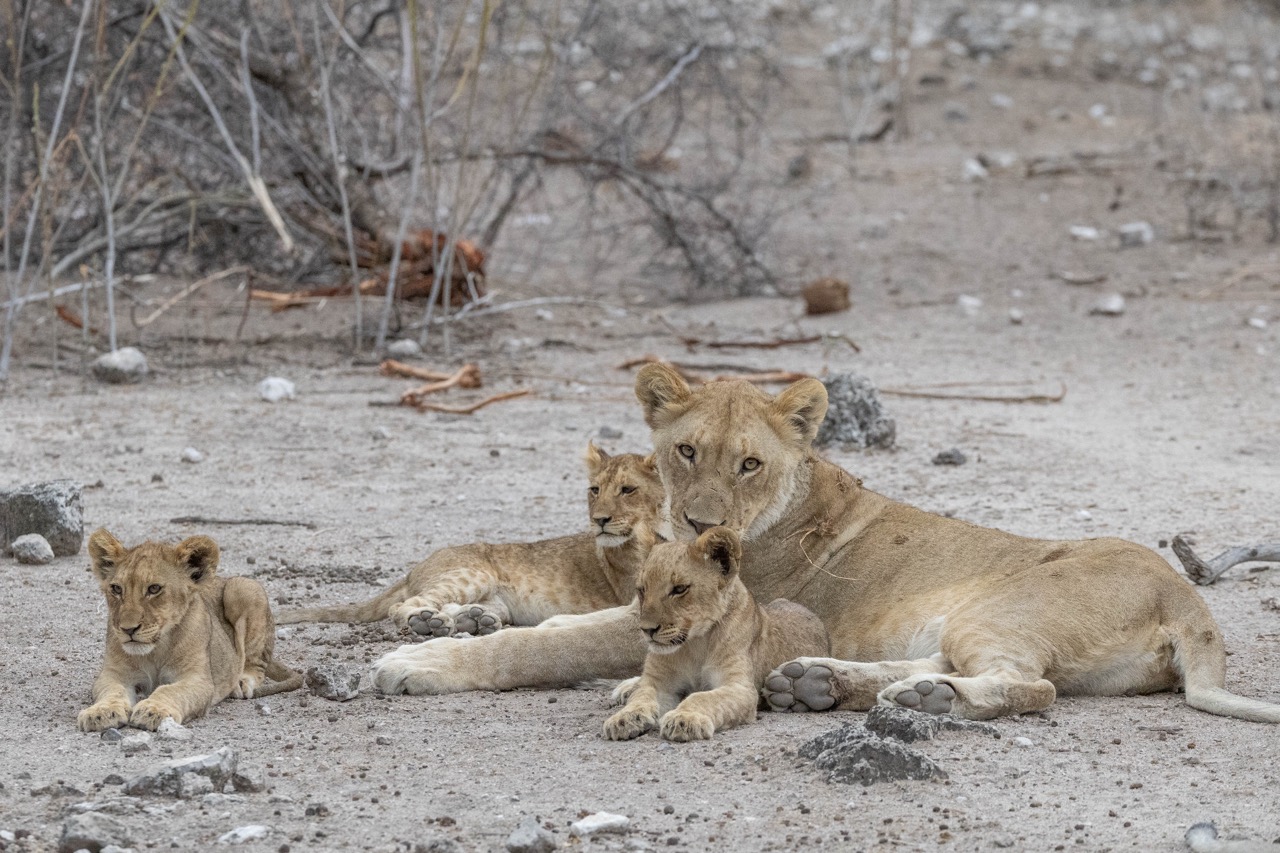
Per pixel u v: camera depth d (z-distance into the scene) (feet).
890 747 20.77
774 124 111.55
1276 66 122.01
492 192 69.46
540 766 21.44
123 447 45.80
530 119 74.33
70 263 62.18
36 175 59.16
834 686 24.14
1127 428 50.80
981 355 63.00
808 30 140.87
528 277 76.84
